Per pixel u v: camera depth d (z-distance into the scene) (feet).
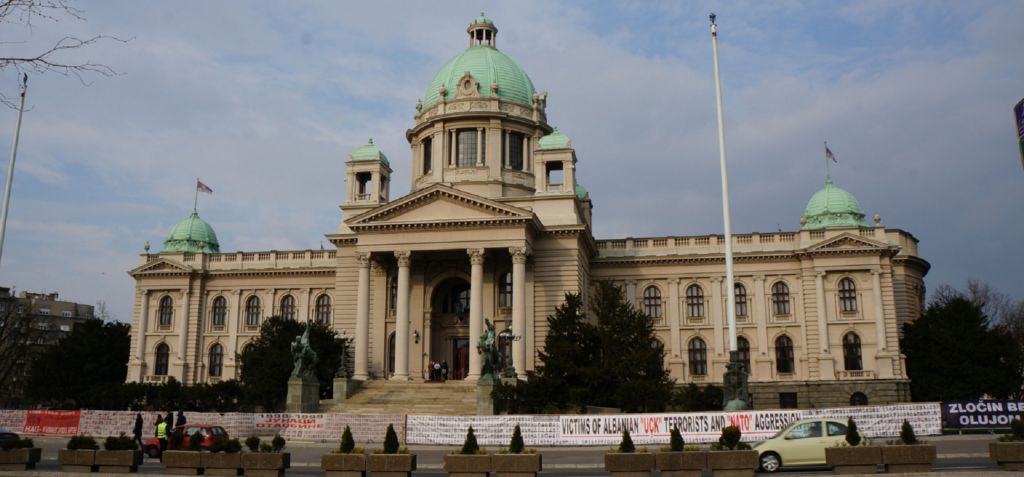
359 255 255.70
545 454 139.13
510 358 232.12
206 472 102.27
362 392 231.91
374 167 287.48
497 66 312.50
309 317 312.09
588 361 214.07
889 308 270.26
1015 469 92.32
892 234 292.61
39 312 510.99
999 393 256.73
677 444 98.89
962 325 259.39
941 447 132.05
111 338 329.52
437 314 274.16
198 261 322.34
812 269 279.69
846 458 95.71
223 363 313.73
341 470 98.37
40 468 114.62
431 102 313.53
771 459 105.81
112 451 106.63
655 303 292.40
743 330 284.61
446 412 210.18
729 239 146.20
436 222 249.14
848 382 266.77
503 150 299.58
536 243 261.85
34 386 318.86
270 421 174.81
